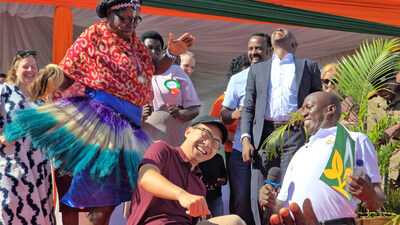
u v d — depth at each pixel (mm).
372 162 3051
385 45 4715
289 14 6051
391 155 4645
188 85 4805
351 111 4617
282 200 3207
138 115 3256
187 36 3449
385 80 4605
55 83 3027
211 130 2955
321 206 3004
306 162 3133
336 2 6145
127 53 3180
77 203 2996
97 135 2984
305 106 3340
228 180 5355
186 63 5695
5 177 3848
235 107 5238
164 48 4992
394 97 4629
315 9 6121
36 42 9609
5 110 3941
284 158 4395
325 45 9625
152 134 4531
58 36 5355
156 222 2793
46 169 4148
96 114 3041
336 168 2908
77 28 9086
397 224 3930
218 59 10703
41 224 3953
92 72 3078
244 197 4715
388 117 4469
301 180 3096
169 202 2822
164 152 2867
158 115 4598
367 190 2852
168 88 4562
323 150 3113
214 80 11625
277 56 4621
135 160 3076
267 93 4535
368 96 4609
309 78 4520
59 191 3734
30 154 3996
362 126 4480
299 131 4367
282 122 4457
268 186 3301
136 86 3176
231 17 5891
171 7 5688
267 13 5984
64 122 2990
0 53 9398
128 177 3049
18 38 9359
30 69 4098
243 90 5188
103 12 3182
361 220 3965
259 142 4488
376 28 6309
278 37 4621
